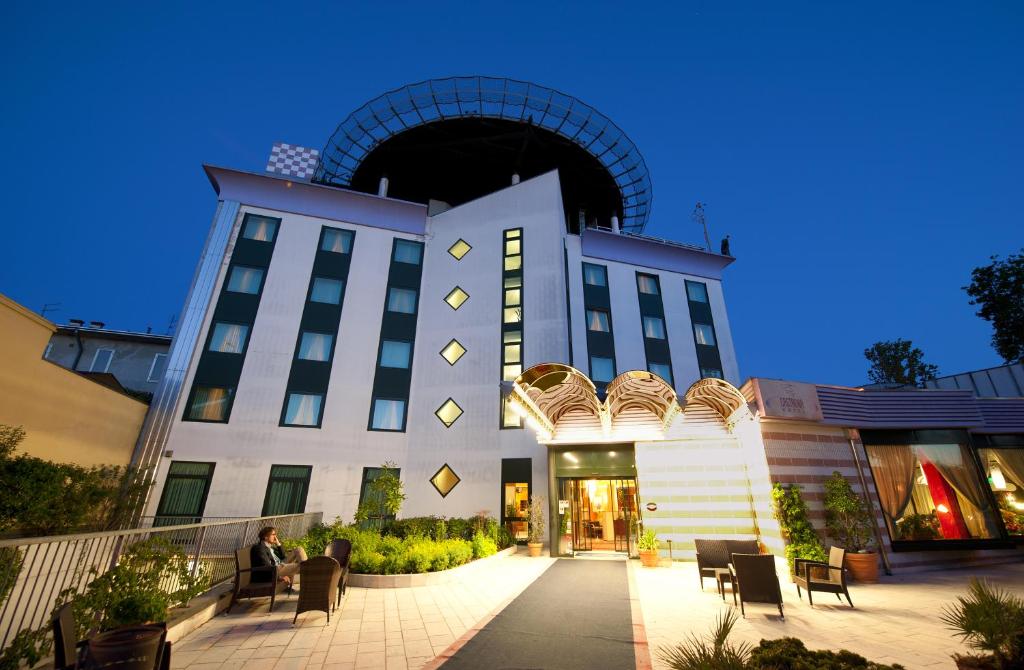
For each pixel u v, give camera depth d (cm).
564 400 1391
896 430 1218
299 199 2231
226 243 2044
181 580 668
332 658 542
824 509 1071
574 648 575
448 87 2536
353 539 1106
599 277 2528
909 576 1036
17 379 1105
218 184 2166
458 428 1939
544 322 2050
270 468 1750
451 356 2088
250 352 1891
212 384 1800
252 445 1759
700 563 931
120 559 562
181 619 622
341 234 2244
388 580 946
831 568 797
